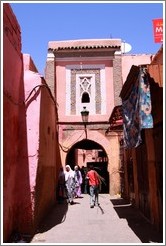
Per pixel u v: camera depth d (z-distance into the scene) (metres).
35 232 8.13
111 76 17.41
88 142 20.83
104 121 16.95
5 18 7.05
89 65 17.53
